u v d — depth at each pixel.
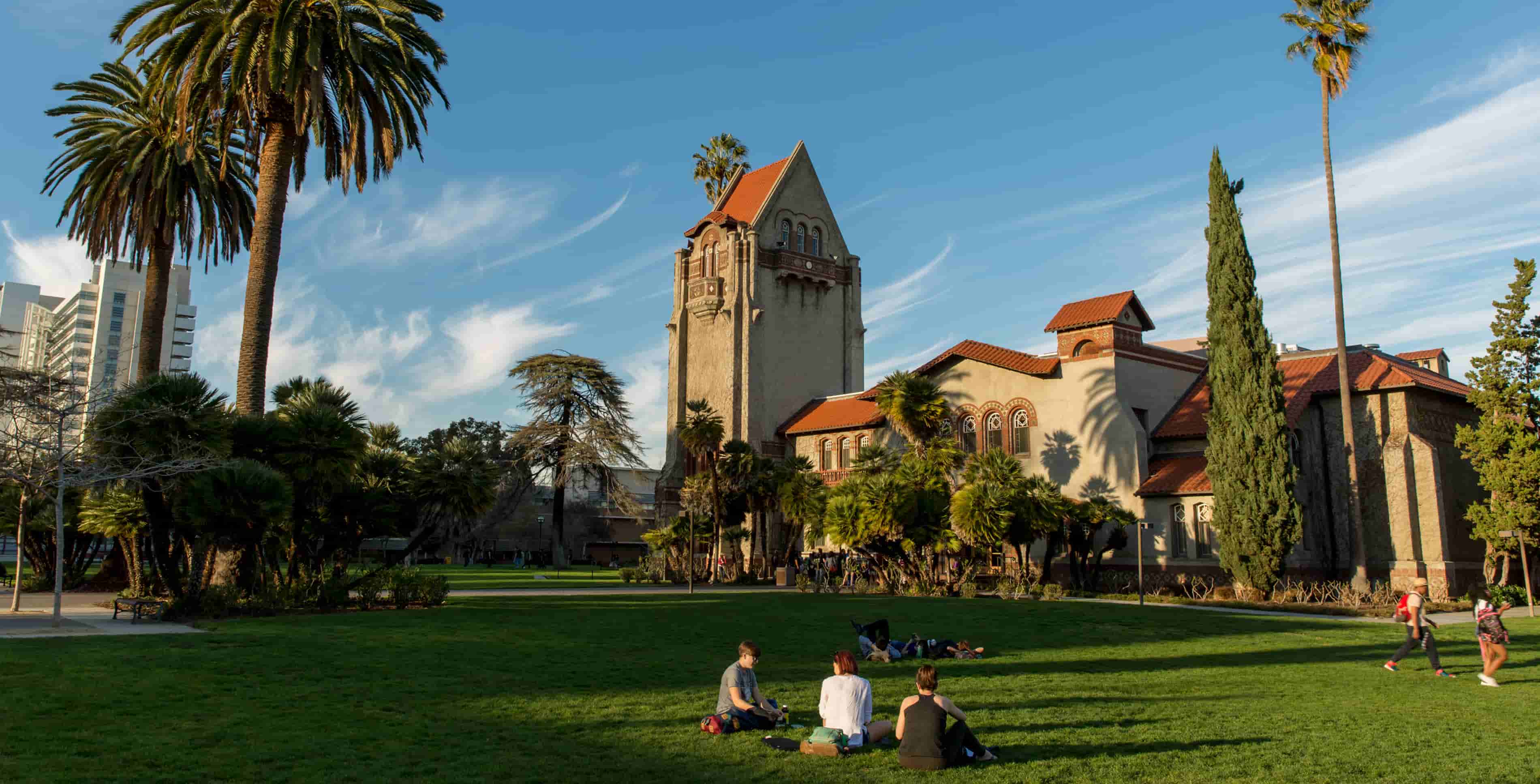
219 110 29.20
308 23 28.25
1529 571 42.12
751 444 61.84
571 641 19.88
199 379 25.27
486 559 93.69
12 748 9.33
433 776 8.86
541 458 73.31
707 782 8.93
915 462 42.78
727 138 76.75
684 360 67.44
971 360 51.31
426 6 30.88
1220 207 39.59
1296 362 46.00
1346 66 38.34
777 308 65.62
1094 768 9.73
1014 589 39.59
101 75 34.53
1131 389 45.66
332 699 12.57
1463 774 9.60
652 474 106.44
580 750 10.08
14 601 24.98
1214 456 38.56
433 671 15.21
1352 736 11.42
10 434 24.23
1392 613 31.53
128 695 12.31
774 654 18.86
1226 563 37.59
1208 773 9.54
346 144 31.30
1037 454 47.72
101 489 29.66
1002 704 13.53
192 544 25.42
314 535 28.05
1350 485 36.59
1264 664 18.59
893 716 12.74
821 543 57.06
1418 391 41.41
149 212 33.56
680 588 47.00
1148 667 17.98
